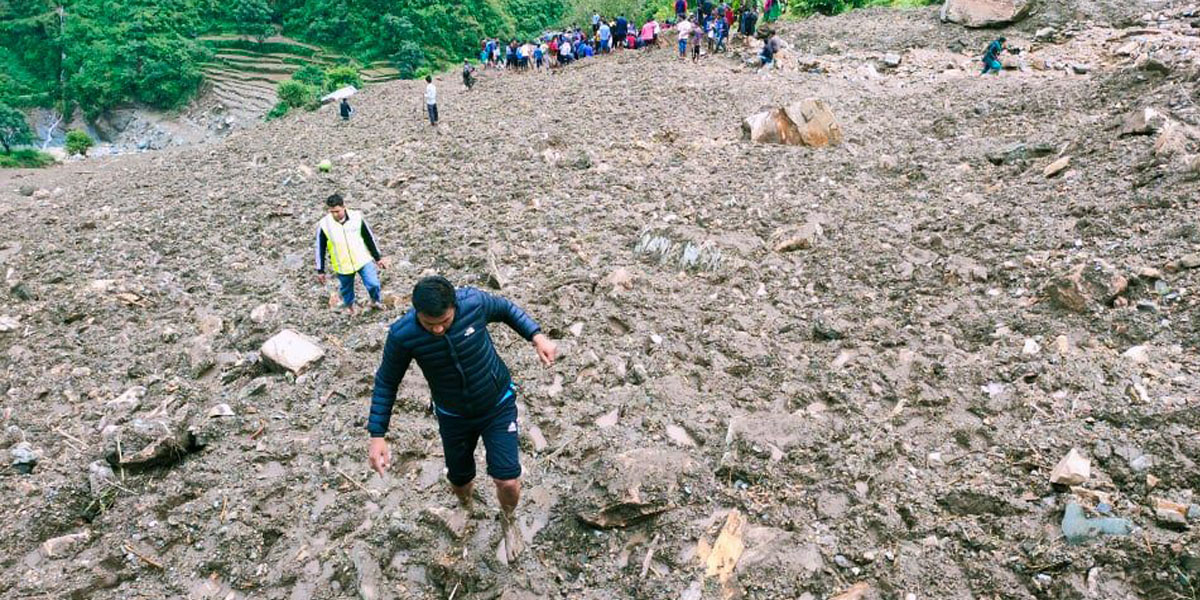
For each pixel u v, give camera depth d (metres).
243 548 3.86
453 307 2.92
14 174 23.23
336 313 6.64
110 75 81.19
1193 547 2.85
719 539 3.47
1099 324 4.64
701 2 23.12
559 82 19.36
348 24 91.31
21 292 7.65
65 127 84.56
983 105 10.55
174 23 90.38
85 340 6.60
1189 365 4.04
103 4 94.06
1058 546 3.08
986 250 5.92
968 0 18.09
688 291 6.28
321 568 3.72
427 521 3.84
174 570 3.80
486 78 23.78
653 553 3.48
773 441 4.05
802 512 3.59
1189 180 5.82
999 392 4.21
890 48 18.08
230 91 79.31
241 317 6.74
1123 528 3.05
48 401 5.62
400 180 10.80
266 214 9.87
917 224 6.73
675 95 14.66
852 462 3.81
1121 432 3.63
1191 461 3.32
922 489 3.61
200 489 4.32
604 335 5.65
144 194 13.31
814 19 21.66
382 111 20.64
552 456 4.32
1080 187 6.57
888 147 9.75
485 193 9.77
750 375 4.93
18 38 94.50
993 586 3.02
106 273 8.23
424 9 91.00
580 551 3.59
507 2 103.19
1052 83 11.31
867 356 4.84
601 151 10.95
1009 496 3.40
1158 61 9.03
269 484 4.30
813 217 7.24
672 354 5.26
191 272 8.19
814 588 3.20
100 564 3.81
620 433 4.45
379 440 3.10
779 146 10.18
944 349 4.76
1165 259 4.95
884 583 3.12
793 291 6.05
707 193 8.46
